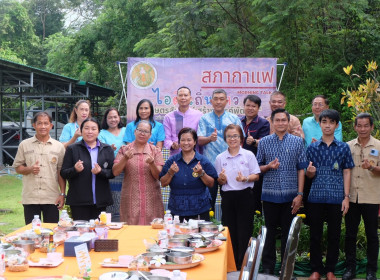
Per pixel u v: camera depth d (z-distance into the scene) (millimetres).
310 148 5945
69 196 5887
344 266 6266
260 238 3451
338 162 5836
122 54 22984
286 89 12383
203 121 6699
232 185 5914
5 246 3898
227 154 5977
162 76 8242
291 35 12156
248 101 6691
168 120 6934
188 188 5594
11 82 18688
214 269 3590
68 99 24203
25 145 6020
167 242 4152
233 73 8195
